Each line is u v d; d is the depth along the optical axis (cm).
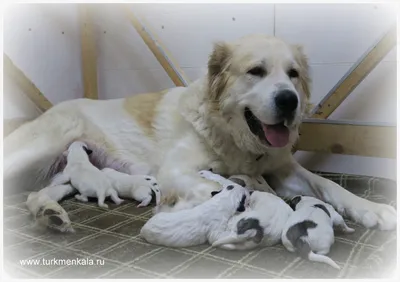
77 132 142
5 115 186
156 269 85
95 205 119
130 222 106
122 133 140
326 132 146
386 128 136
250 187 112
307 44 153
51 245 95
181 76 161
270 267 85
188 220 92
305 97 119
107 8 189
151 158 133
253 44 110
